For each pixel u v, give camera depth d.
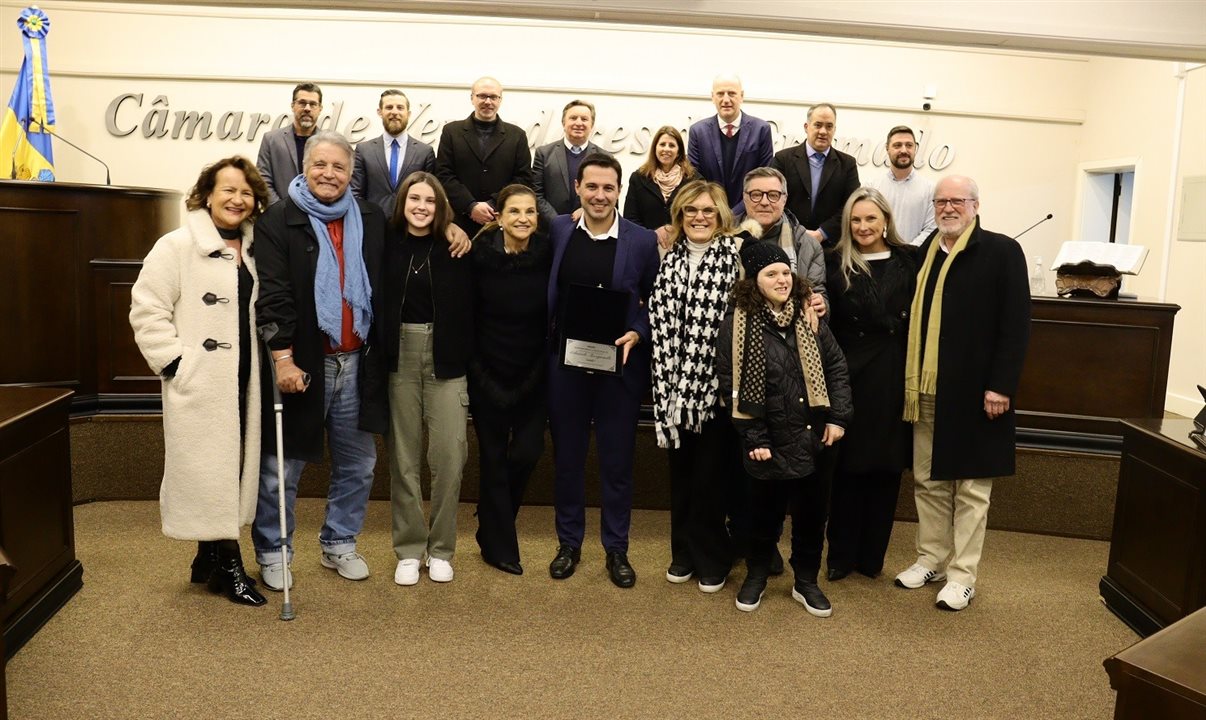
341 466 3.74
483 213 4.53
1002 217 8.10
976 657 3.26
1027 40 4.57
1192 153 6.73
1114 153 7.75
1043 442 4.75
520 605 3.57
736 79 4.89
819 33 4.58
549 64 7.48
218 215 3.39
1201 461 3.15
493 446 3.85
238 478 3.40
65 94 7.30
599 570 3.97
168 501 3.39
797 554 3.64
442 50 7.41
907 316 3.78
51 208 4.49
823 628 3.46
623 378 3.76
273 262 3.40
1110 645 3.40
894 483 3.94
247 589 3.51
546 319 3.80
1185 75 6.80
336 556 3.79
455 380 3.69
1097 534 4.71
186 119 7.35
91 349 4.70
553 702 2.85
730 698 2.91
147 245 4.82
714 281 3.60
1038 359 4.75
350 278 3.50
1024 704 2.93
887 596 3.79
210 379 3.34
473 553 4.14
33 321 4.48
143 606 3.47
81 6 7.20
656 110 7.58
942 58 7.83
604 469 3.85
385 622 3.38
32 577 3.26
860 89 7.77
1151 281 7.29
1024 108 7.96
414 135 7.44
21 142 5.48
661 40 7.53
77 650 3.11
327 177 3.43
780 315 3.43
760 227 3.72
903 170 5.25
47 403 3.36
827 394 3.47
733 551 3.96
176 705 2.77
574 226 3.75
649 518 4.77
